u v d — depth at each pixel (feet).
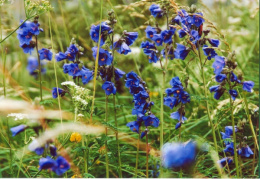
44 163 4.80
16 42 7.19
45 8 5.48
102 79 5.38
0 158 6.09
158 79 7.14
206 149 5.24
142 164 5.92
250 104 5.77
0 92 6.11
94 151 5.70
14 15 6.70
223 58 5.24
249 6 8.10
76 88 5.29
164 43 5.44
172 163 4.97
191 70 6.71
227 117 6.00
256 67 7.22
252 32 8.00
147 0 5.90
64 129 5.09
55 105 6.37
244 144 5.36
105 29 5.24
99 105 6.78
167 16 5.40
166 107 6.73
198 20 5.32
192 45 5.31
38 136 4.85
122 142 6.05
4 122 6.26
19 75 7.09
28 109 4.84
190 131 6.34
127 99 7.13
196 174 5.22
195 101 6.53
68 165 4.85
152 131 6.23
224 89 5.27
